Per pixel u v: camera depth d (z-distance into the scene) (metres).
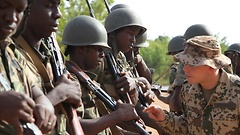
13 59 3.24
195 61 4.81
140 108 6.19
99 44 4.96
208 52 4.84
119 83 5.51
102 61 5.50
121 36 5.99
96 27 4.99
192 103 5.14
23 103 2.73
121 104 4.91
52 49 4.04
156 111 5.18
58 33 18.08
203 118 5.07
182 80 7.18
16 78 3.17
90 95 4.78
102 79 5.53
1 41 3.06
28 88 3.32
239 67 8.91
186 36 7.78
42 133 3.02
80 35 4.95
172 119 5.25
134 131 5.67
